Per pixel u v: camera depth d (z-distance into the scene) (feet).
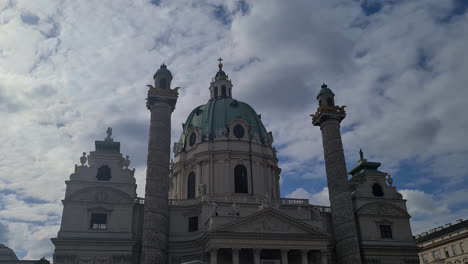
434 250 331.57
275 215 208.64
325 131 226.79
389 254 236.02
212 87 323.78
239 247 198.29
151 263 179.93
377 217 242.99
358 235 237.45
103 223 211.20
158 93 205.26
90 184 215.72
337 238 211.41
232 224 200.85
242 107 292.81
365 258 231.91
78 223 206.80
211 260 193.26
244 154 265.34
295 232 207.72
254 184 258.78
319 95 237.04
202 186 241.76
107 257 203.21
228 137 270.46
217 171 260.01
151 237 184.03
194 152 272.10
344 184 214.48
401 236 241.55
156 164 195.21
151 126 202.80
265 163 271.08
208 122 281.13
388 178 258.37
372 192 250.98
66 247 200.75
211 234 196.65
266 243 202.18
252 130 279.28
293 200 240.32
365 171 256.93
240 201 233.76
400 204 250.78
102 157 224.53
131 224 211.82
